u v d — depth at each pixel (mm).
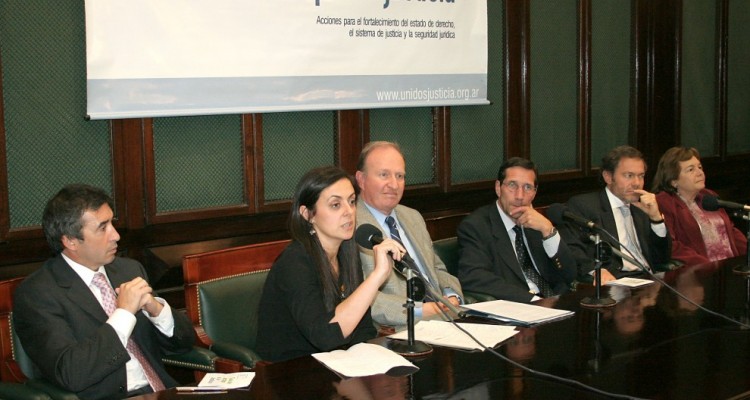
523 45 4809
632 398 1900
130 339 2516
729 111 6105
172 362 2664
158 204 3520
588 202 4004
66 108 3252
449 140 4500
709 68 5930
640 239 3984
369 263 3072
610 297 2932
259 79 3621
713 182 6062
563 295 3006
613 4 5340
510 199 3562
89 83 3189
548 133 5059
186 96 3428
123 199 3396
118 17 3229
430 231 4363
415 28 4141
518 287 3445
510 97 4789
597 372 2100
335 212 2424
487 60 4562
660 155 5699
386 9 4012
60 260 2434
